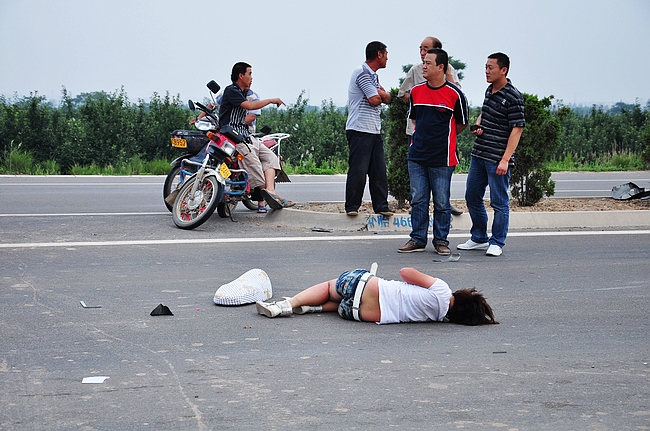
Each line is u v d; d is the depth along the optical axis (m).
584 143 28.75
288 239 10.09
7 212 12.29
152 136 24.41
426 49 10.75
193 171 11.34
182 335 6.03
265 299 7.13
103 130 24.03
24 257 8.66
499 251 9.30
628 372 5.33
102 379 5.04
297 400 4.74
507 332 6.27
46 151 23.30
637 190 13.85
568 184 20.17
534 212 11.35
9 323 6.22
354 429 4.32
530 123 12.45
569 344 5.96
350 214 10.85
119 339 5.89
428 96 9.19
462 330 6.32
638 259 9.14
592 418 4.52
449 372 5.29
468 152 26.98
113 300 7.00
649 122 29.70
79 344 5.75
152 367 5.29
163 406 4.61
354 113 10.55
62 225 10.90
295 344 5.87
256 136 12.61
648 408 4.69
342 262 8.74
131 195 15.38
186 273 8.10
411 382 5.08
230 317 6.57
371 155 10.76
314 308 6.75
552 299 7.32
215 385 4.97
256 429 4.30
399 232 10.81
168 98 25.52
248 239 10.03
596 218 11.50
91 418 4.42
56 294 7.16
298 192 17.25
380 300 6.42
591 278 8.17
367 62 10.34
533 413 4.59
